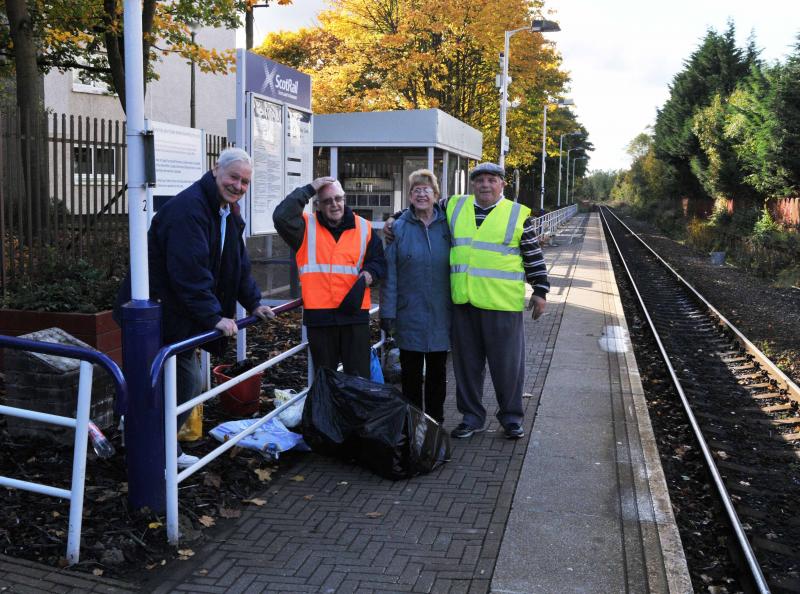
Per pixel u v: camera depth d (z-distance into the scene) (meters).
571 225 54.88
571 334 10.61
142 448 4.06
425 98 30.05
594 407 6.86
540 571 3.80
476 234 5.77
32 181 8.52
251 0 18.17
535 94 35.91
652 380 9.50
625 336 10.52
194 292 4.39
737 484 5.91
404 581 3.67
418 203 5.80
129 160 4.11
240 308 7.21
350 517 4.41
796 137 24.44
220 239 4.72
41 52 18.45
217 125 27.92
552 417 6.54
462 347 5.99
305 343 5.83
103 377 5.53
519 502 4.66
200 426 5.52
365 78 30.84
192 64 17.88
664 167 51.94
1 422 5.60
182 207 4.42
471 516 4.45
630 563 3.90
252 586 3.60
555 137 59.72
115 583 3.56
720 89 41.78
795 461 6.61
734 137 31.83
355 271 5.54
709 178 37.69
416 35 28.45
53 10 15.38
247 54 7.04
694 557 4.65
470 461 5.41
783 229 25.78
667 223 51.88
